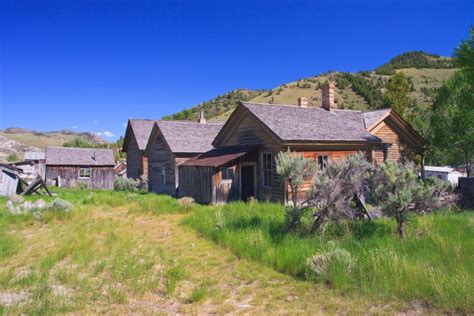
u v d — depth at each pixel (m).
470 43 17.94
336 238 8.94
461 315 5.22
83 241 10.45
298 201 18.50
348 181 9.66
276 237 9.11
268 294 6.42
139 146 35.25
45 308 5.59
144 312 5.67
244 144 22.12
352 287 6.34
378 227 9.60
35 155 49.81
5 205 18.94
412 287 5.93
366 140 21.47
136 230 12.61
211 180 20.16
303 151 19.34
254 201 16.91
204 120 35.72
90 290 6.54
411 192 8.75
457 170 33.84
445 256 7.16
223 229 10.68
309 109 23.94
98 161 44.81
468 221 10.71
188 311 5.72
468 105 19.70
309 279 6.95
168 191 29.61
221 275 7.57
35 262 8.55
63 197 25.78
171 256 9.08
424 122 30.78
